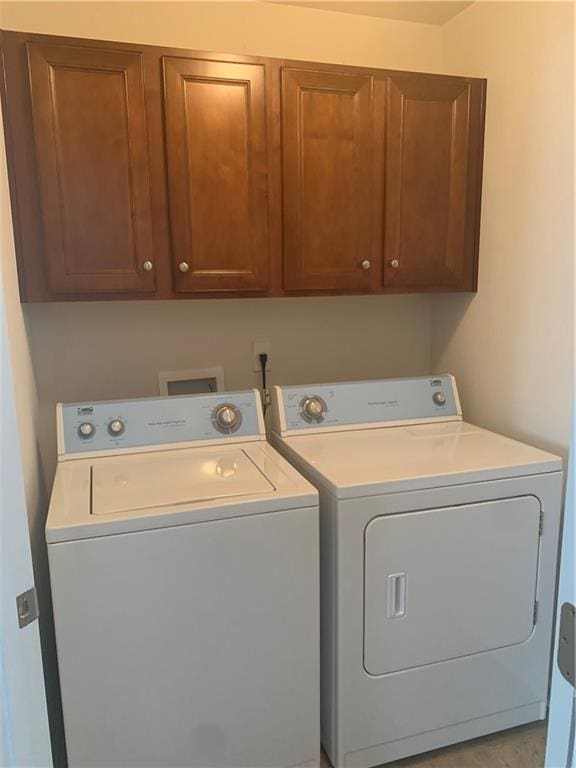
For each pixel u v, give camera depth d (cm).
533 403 192
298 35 212
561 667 68
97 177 168
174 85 170
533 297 189
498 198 202
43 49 158
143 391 216
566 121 171
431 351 251
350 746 159
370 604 154
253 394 192
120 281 175
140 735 136
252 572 140
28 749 77
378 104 191
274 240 188
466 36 213
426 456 171
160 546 132
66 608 127
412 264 204
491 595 166
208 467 163
